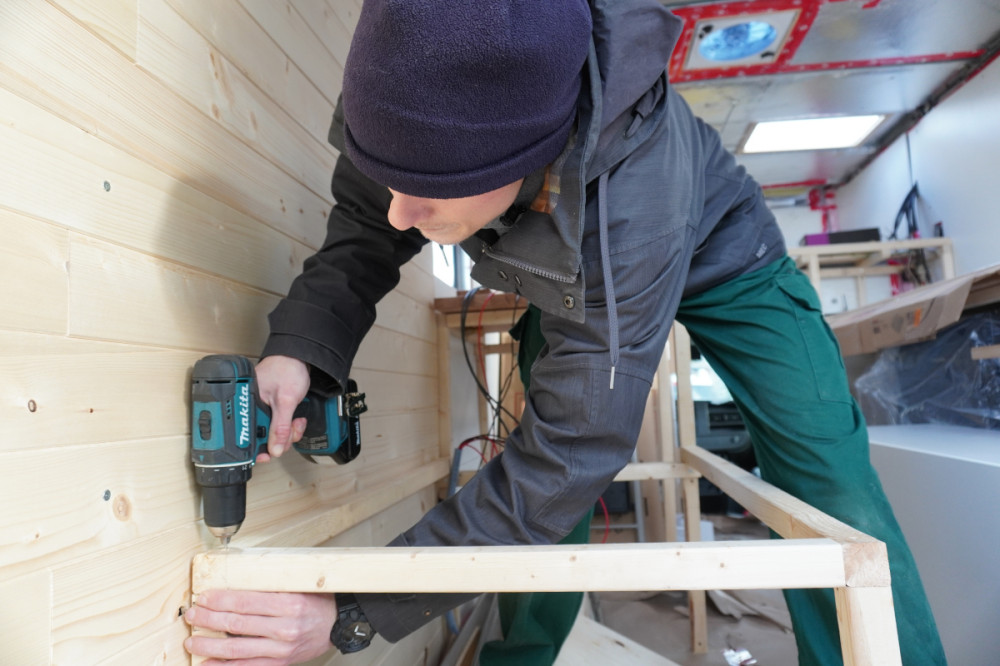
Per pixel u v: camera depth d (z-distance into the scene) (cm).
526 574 64
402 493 135
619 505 262
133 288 63
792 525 76
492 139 56
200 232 76
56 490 52
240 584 68
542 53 54
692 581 62
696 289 107
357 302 88
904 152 418
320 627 69
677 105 94
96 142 59
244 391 70
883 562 61
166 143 70
